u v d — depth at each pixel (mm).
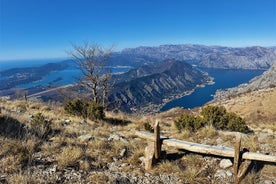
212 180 7777
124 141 11047
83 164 8078
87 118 16938
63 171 7695
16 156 8094
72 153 8539
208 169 8344
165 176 7938
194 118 14242
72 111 17766
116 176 7727
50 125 12078
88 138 10867
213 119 15117
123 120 18594
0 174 7164
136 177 7836
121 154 9414
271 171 8031
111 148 10047
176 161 8867
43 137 10375
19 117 12359
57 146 9477
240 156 8008
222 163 8438
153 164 8531
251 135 12609
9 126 10633
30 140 9148
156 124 8633
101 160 8805
